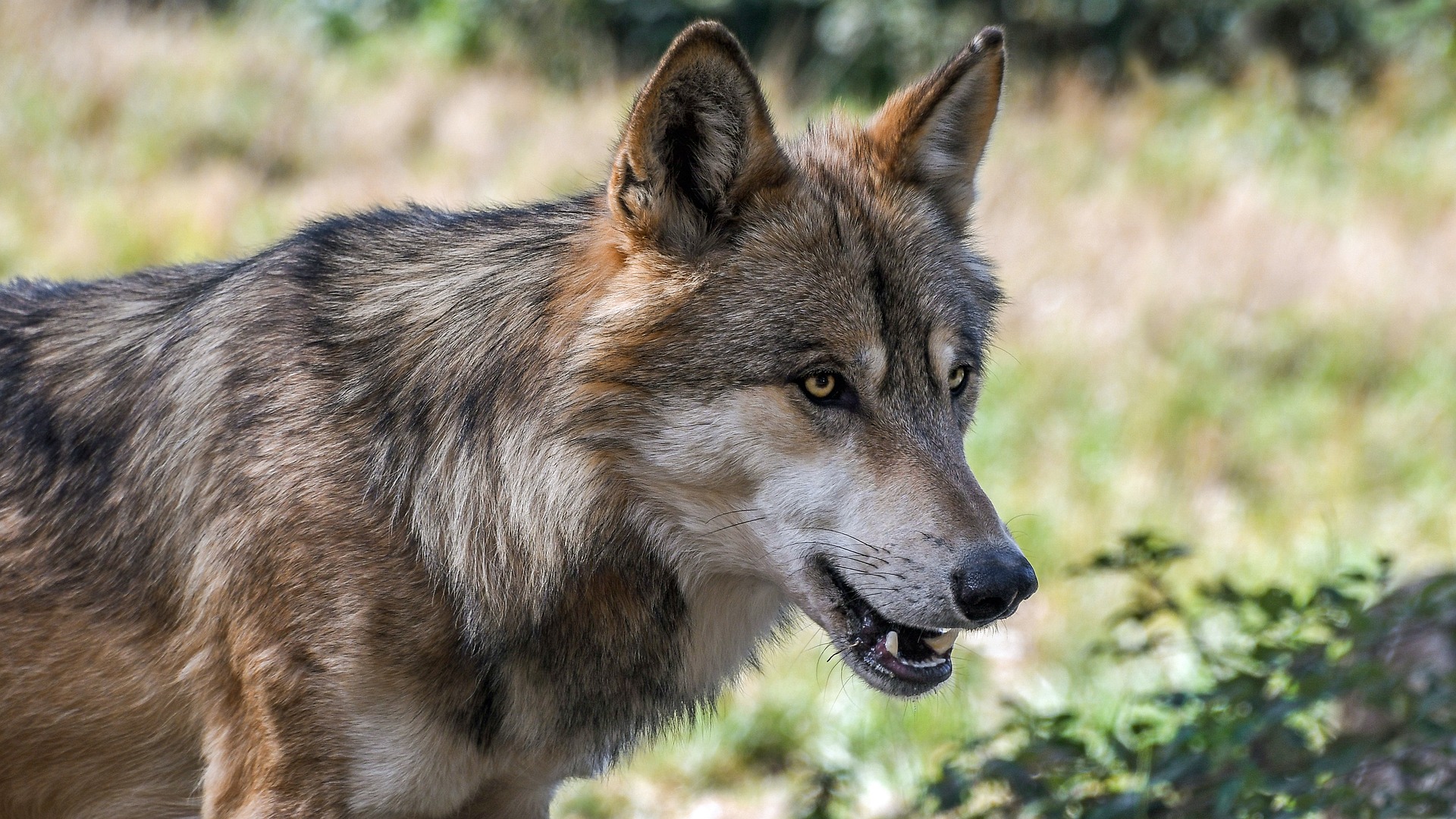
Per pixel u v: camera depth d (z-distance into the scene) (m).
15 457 6.87
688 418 6.27
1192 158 26.53
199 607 6.47
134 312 7.17
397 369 6.55
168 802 6.87
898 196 7.02
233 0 29.02
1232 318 19.56
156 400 6.74
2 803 6.83
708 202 6.45
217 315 6.79
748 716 11.47
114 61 23.58
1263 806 7.23
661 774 11.14
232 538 6.37
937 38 31.36
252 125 23.19
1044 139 26.59
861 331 6.37
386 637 6.26
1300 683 7.45
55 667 6.61
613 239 6.43
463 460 6.42
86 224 19.06
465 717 6.46
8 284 7.74
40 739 6.69
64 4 24.83
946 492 6.22
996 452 15.81
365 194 21.52
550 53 29.75
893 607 6.14
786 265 6.41
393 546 6.30
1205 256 21.67
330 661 6.22
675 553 6.61
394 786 6.37
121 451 6.73
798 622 7.96
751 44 31.92
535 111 25.95
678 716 7.22
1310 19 32.94
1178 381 17.67
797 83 29.34
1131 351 18.44
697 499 6.43
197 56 25.00
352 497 6.31
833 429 6.33
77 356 7.07
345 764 6.31
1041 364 17.78
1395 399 17.81
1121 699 10.26
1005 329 18.77
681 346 6.28
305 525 6.27
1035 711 10.65
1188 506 15.14
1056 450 15.97
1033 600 13.18
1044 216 22.69
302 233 7.18
